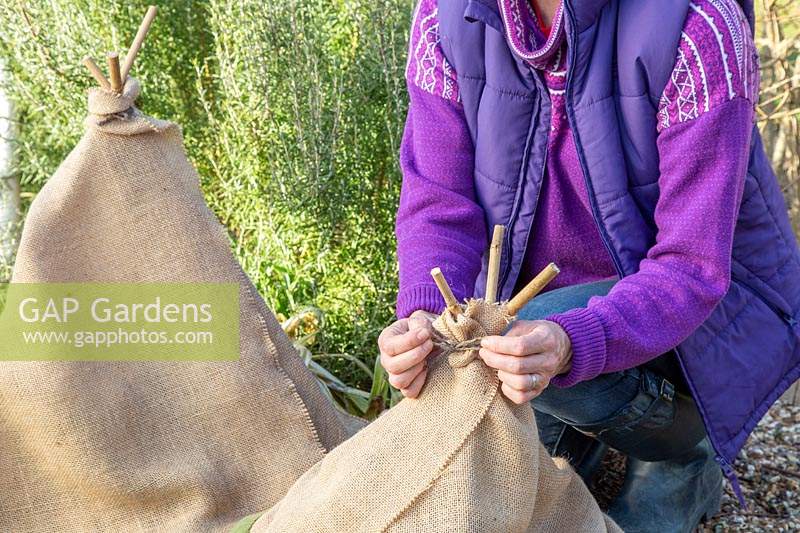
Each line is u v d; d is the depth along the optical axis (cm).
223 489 168
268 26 251
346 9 266
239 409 169
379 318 257
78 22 271
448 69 170
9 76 297
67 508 167
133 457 165
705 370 165
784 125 317
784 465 225
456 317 126
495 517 122
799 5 318
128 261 167
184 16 294
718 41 147
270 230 263
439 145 172
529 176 167
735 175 150
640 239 162
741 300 170
